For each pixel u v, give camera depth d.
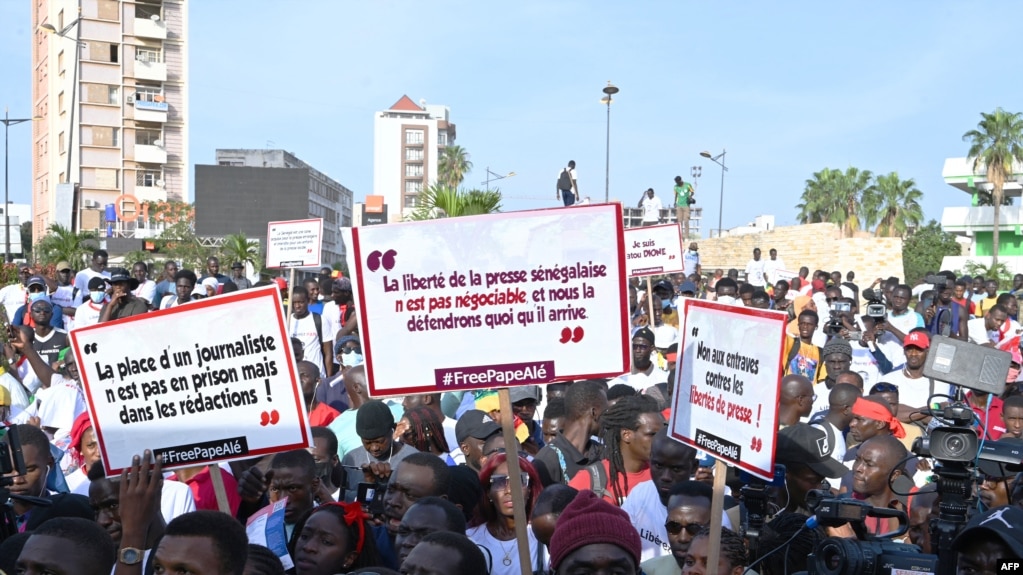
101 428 4.59
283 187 53.84
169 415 4.55
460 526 4.39
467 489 5.00
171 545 3.43
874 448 5.35
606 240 4.41
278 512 4.83
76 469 6.62
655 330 12.52
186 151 70.62
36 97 79.81
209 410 4.54
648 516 5.26
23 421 8.64
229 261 36.50
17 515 5.31
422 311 4.48
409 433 6.74
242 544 3.53
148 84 69.38
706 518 4.54
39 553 3.53
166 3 69.38
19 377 10.19
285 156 88.31
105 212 64.75
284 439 4.49
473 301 4.46
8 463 4.29
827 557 3.50
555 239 4.43
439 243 4.48
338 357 10.85
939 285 14.45
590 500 3.90
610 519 3.82
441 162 97.69
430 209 21.30
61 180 71.25
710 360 4.55
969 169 53.19
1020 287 20.78
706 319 4.60
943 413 3.91
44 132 76.31
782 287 17.36
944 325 14.11
